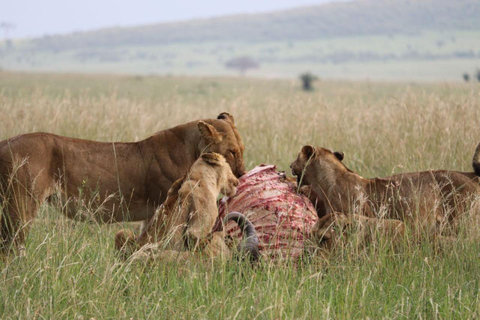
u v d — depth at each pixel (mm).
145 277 8867
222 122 11195
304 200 10789
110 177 10820
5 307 8008
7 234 10016
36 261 8891
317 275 8820
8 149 10086
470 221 10016
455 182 10625
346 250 9430
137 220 11312
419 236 9930
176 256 9133
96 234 10281
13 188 9992
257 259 9406
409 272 9188
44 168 10328
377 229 9555
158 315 8102
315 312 8086
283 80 143250
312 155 10906
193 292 8633
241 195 10695
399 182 10719
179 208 9477
